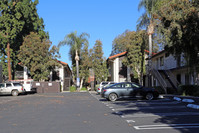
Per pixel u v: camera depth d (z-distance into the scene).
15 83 30.12
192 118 8.88
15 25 38.41
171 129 6.99
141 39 32.16
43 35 45.00
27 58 37.94
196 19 17.86
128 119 8.97
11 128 7.55
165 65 33.22
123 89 17.78
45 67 38.69
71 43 40.06
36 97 25.50
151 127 7.34
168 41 21.05
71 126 7.70
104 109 12.45
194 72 21.48
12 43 41.03
